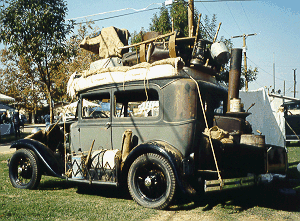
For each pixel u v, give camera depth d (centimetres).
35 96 3709
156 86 464
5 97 1869
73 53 1144
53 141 649
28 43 1060
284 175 523
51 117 1180
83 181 495
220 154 420
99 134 534
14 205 427
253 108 1021
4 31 1051
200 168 439
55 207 420
